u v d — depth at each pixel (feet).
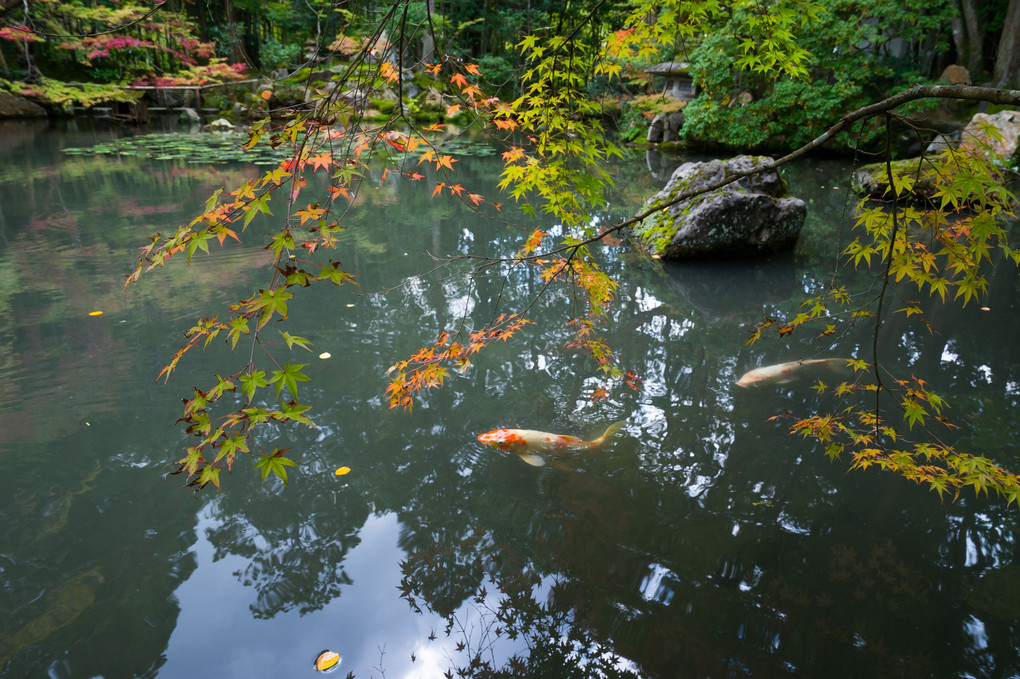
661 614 7.39
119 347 14.21
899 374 13.25
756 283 19.24
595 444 10.82
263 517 9.11
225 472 10.10
